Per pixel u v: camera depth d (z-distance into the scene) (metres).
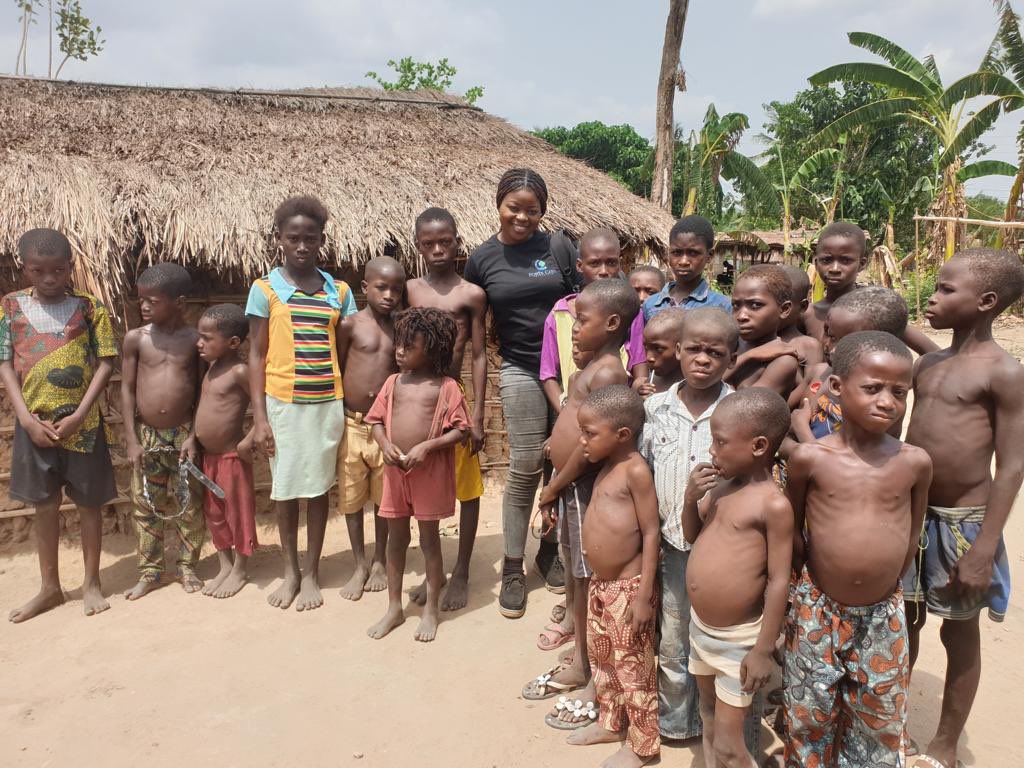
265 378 4.05
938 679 3.30
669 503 2.69
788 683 2.40
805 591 2.33
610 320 2.99
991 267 2.35
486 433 5.90
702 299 3.72
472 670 3.40
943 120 15.84
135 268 4.70
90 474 3.93
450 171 6.12
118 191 4.67
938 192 17.84
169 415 4.12
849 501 2.18
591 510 2.72
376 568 4.33
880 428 2.09
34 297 3.88
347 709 3.09
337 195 5.29
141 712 3.06
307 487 4.05
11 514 4.66
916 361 2.64
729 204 28.50
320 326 4.05
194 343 4.20
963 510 2.49
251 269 4.81
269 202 5.00
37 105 5.67
